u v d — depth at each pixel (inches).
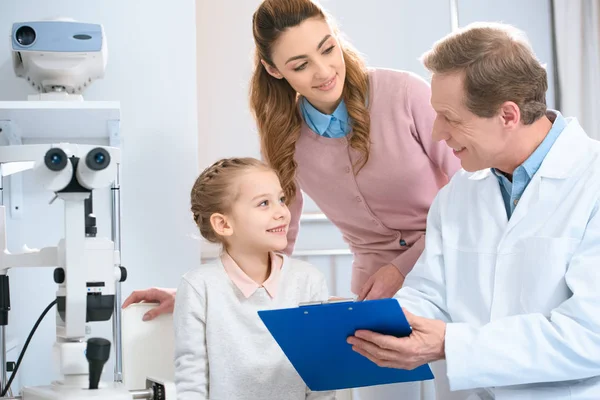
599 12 104.7
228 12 106.8
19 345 85.0
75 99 77.6
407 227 75.8
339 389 61.7
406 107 71.1
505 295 55.8
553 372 51.3
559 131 57.2
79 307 50.8
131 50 86.6
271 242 62.9
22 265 55.5
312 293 65.1
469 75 53.8
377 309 48.6
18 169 69.2
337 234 107.7
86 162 49.4
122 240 85.7
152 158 86.5
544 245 54.0
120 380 65.7
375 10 109.7
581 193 54.3
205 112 106.5
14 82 85.3
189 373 61.6
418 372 56.7
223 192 63.5
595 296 50.8
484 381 52.1
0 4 85.0
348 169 73.2
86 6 86.2
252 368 61.9
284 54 65.7
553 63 110.5
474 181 61.6
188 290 62.9
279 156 73.9
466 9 110.7
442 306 61.3
